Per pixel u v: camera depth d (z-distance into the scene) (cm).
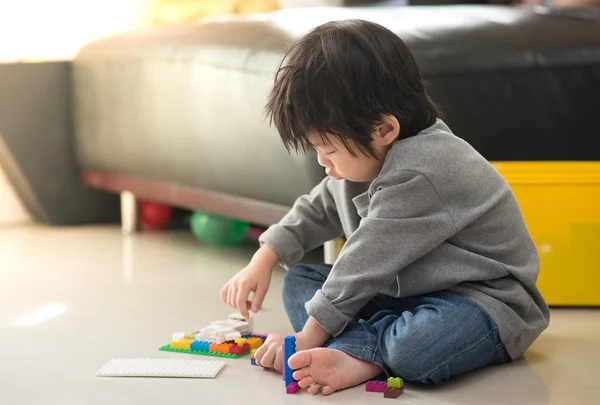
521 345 127
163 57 220
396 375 118
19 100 267
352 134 117
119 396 113
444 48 171
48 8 293
